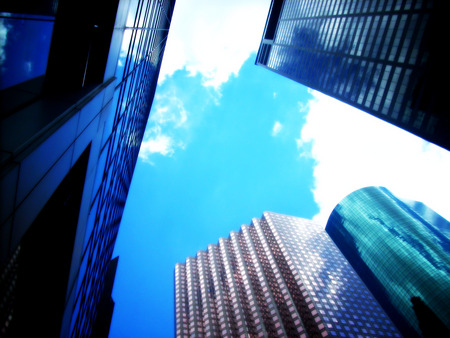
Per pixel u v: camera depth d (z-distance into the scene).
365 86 71.06
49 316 13.26
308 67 102.88
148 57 31.61
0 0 6.34
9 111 7.65
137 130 39.84
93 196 16.58
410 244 142.12
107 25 12.37
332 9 93.75
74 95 10.55
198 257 183.88
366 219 165.25
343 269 149.12
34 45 8.66
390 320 138.75
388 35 66.50
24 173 6.80
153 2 24.70
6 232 6.56
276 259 150.00
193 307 147.62
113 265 64.62
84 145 11.76
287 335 112.81
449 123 49.53
